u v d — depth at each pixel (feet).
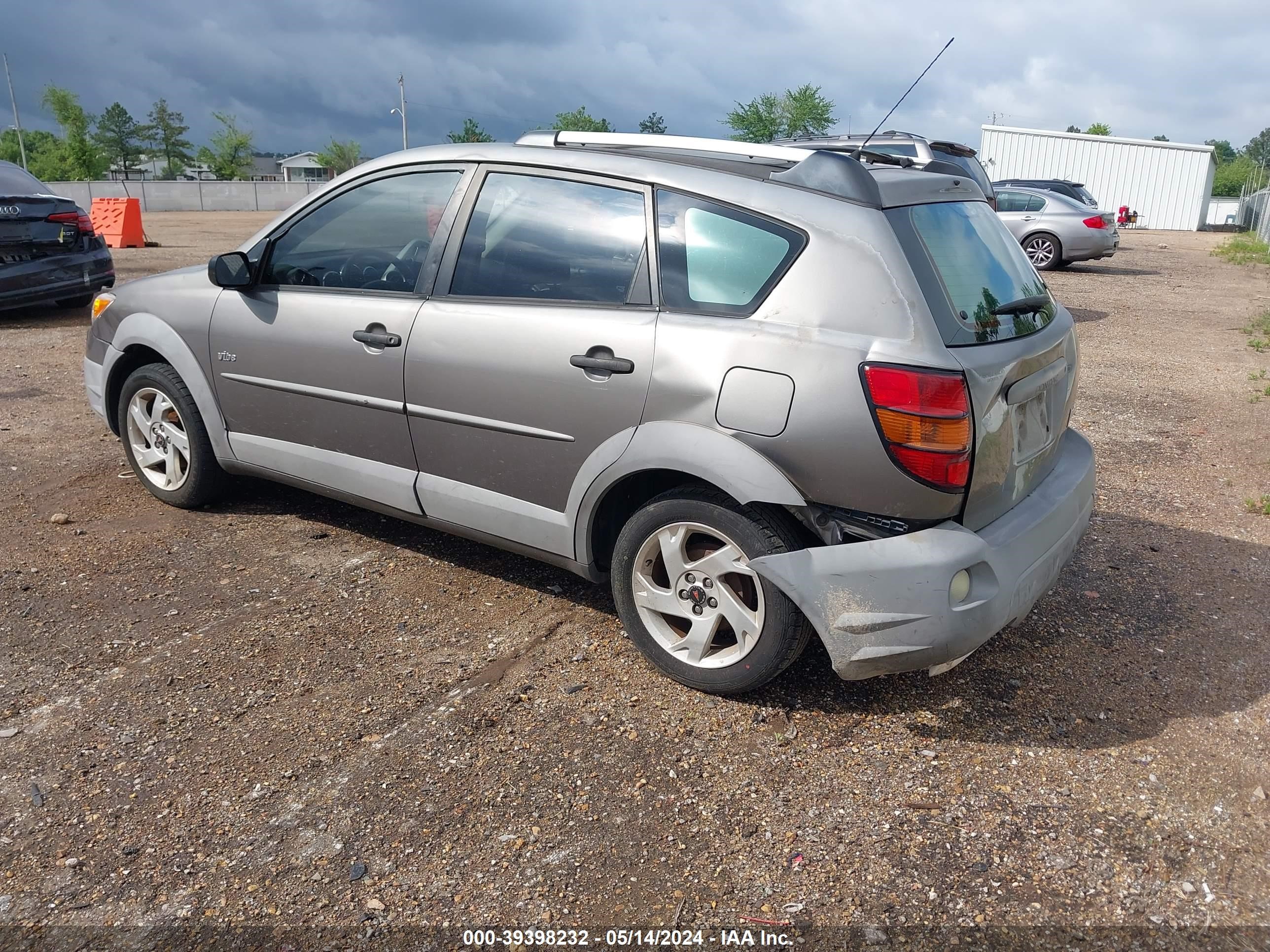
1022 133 154.10
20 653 11.60
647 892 8.13
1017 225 60.39
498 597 13.42
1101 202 153.48
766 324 9.96
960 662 11.50
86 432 20.74
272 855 8.46
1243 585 14.25
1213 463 20.33
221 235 84.69
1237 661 12.09
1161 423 23.58
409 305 12.53
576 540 11.59
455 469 12.48
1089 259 59.62
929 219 10.49
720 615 10.69
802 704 10.95
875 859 8.54
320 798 9.18
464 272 12.20
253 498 16.92
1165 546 15.75
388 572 14.12
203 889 8.05
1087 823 9.07
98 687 10.94
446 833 8.76
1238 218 172.55
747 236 10.30
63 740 9.96
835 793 9.43
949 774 9.75
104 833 8.68
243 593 13.35
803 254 9.94
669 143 11.80
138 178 348.59
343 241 13.53
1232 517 17.11
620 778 9.59
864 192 9.96
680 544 10.77
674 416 10.33
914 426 9.21
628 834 8.81
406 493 13.05
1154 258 78.43
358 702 10.79
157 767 9.59
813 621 9.73
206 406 14.98
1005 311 10.57
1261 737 10.48
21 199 32.30
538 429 11.43
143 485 17.12
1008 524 10.25
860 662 9.67
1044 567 10.48
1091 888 8.24
